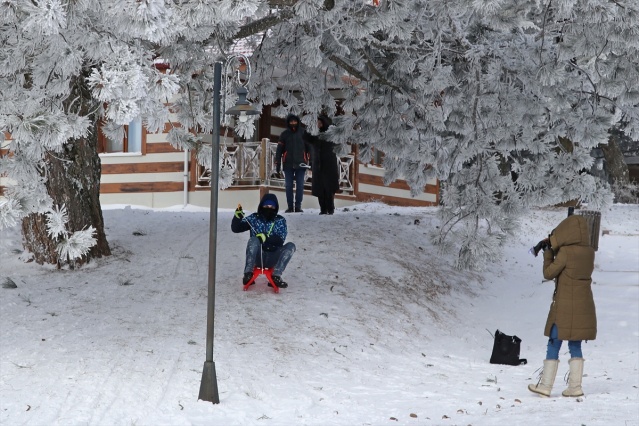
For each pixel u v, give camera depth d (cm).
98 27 1179
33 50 1247
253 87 2155
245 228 1956
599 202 1842
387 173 2323
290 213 3052
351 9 1628
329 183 2962
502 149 1927
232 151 3622
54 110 1225
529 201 1877
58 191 2091
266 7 1448
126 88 1108
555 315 1323
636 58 1695
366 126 2262
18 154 1244
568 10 1474
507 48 1875
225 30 1593
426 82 1955
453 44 1967
